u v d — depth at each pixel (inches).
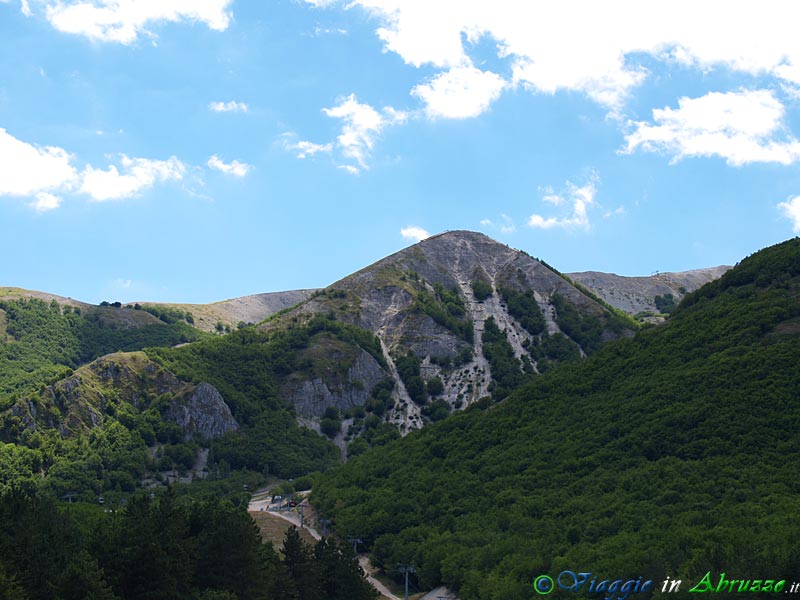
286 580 4662.9
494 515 5821.9
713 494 5017.2
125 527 4121.6
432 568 5526.6
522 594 4534.9
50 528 4111.7
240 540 4419.3
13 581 3331.7
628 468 5713.6
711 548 4183.1
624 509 5152.6
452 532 5915.4
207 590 4109.3
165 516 4387.3
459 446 7253.9
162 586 3892.7
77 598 3550.7
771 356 6087.6
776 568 3850.9
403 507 6619.1
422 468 7244.1
